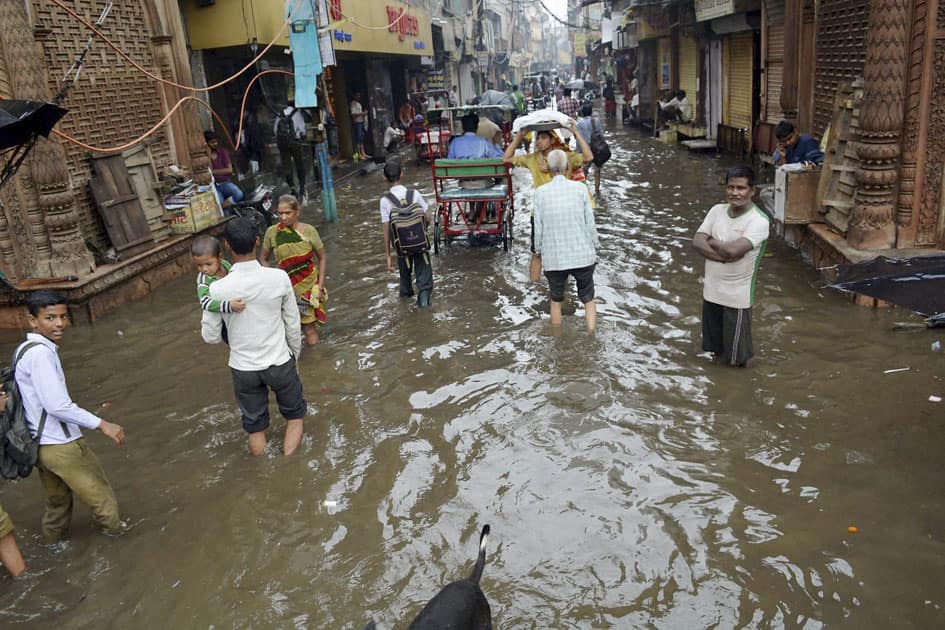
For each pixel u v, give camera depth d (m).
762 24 14.66
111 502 4.16
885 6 6.53
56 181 7.75
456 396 5.61
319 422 5.37
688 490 4.24
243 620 3.50
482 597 2.94
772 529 3.86
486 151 9.80
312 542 4.04
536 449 4.81
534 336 6.64
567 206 6.34
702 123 19.98
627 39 30.38
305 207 14.14
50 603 3.69
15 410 3.83
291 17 11.73
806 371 5.57
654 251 9.14
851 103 7.54
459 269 9.02
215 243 4.73
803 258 8.47
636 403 5.29
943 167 6.88
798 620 3.25
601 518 4.06
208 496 4.55
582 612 3.40
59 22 8.32
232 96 15.16
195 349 7.02
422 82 29.94
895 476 4.22
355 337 6.97
